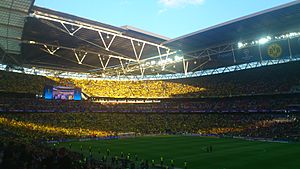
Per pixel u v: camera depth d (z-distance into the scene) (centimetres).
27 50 7769
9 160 2234
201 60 9119
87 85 10494
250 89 9031
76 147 5675
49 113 8431
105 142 6569
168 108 9844
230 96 9156
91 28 6175
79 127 8106
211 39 7238
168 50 8112
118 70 10419
